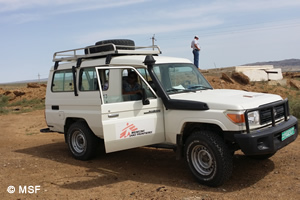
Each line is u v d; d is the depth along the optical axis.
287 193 5.04
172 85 6.59
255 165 6.61
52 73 8.50
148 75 6.80
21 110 24.06
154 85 6.56
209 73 27.39
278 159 6.86
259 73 26.64
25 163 7.57
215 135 5.46
